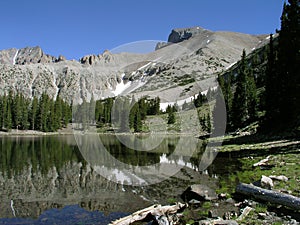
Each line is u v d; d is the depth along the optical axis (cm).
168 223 883
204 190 1259
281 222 847
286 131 3238
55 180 1802
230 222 846
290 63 3200
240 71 5569
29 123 10719
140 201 1252
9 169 2277
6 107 10262
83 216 1105
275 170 1599
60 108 10838
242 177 1558
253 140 3394
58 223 1041
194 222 902
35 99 10950
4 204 1296
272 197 1041
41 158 2988
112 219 1055
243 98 5181
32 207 1249
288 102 3416
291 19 3209
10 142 5897
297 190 1115
